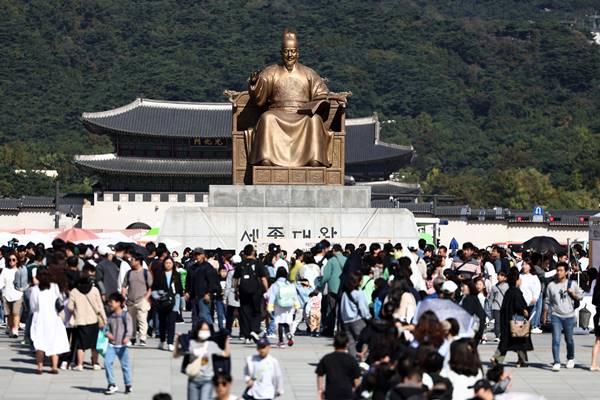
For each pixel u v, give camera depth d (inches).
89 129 7490.2
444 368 1364.4
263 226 2928.2
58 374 1759.4
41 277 1754.4
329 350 1982.0
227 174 7303.2
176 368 1811.0
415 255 2269.9
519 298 1830.7
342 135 2957.7
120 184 7416.3
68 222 7278.5
